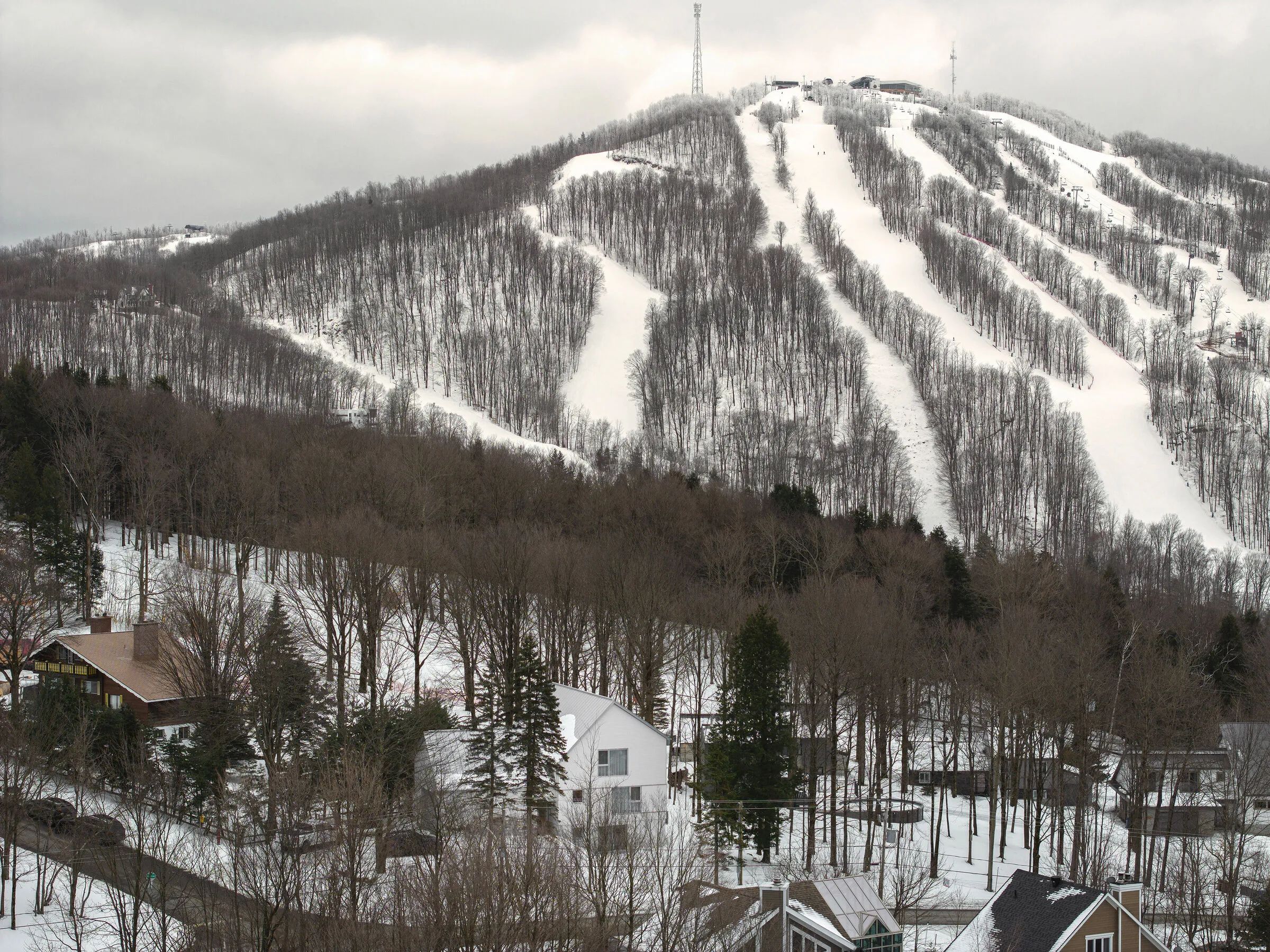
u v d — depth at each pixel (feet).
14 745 193.36
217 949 152.97
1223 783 282.36
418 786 212.23
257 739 225.97
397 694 287.48
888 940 182.39
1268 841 280.72
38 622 288.92
